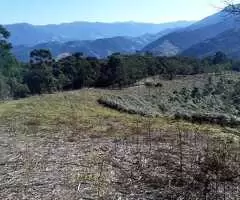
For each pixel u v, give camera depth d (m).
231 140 10.73
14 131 12.47
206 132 12.12
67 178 7.41
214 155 8.18
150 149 9.46
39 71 65.25
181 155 8.45
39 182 7.22
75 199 6.39
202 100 54.16
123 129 12.73
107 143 10.36
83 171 7.80
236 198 6.38
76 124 13.95
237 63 77.94
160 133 11.77
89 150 9.55
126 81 56.56
